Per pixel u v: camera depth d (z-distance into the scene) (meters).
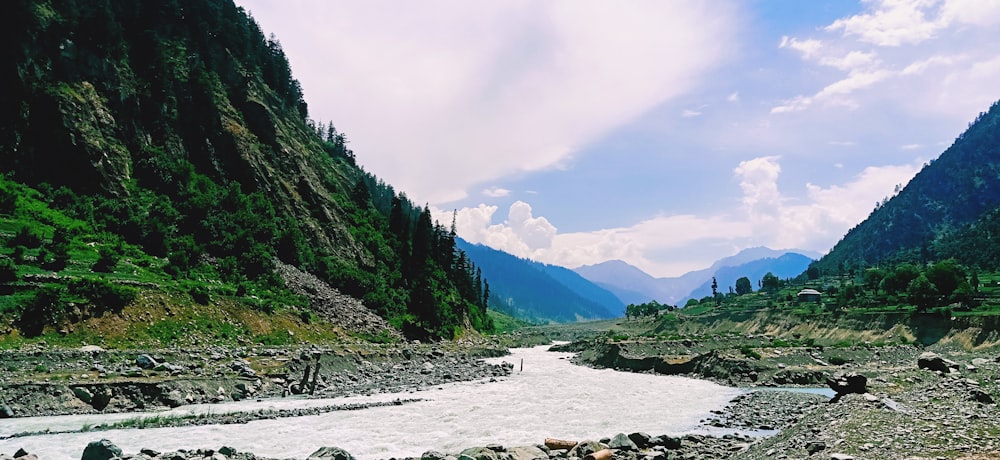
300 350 65.88
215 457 24.52
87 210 80.75
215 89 119.38
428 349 90.50
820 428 25.33
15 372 40.53
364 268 116.94
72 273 61.06
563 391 56.00
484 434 34.53
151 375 44.84
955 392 30.38
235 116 118.94
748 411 43.66
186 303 66.00
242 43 139.75
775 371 65.56
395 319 102.25
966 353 86.31
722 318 186.25
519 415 41.47
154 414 38.03
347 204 135.38
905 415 25.06
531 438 33.59
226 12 141.75
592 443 27.84
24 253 61.41
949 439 20.14
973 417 23.83
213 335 64.06
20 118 84.06
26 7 89.94
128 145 96.44
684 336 124.12
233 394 45.84
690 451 28.97
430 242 155.50
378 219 141.62
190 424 35.16
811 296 181.50
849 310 140.38
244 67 136.75
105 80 97.94
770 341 106.88
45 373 41.28
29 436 30.69
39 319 50.88
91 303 55.84
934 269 122.00
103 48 99.44
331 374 58.97
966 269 190.50
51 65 91.31
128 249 76.19
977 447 18.86
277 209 109.62
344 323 89.00
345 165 165.62
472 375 68.50
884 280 151.50
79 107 89.81
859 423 24.17
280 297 84.06
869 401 29.58
